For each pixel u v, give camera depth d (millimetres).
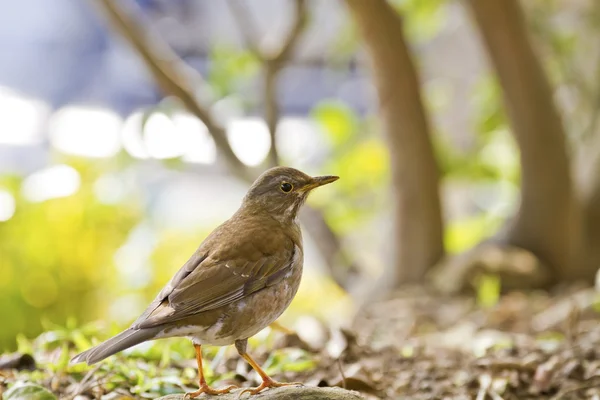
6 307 12250
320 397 5402
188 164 14047
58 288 12625
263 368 7199
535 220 13078
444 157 14930
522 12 12125
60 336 7418
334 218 15250
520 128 12758
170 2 20047
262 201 6168
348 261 15273
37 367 6926
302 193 6227
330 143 15484
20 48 21234
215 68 14094
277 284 5777
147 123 12992
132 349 7008
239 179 13852
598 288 10609
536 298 12086
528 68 12320
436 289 12828
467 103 18234
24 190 13266
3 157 19422
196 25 20094
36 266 12578
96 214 13172
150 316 5324
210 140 13836
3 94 20875
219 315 5531
